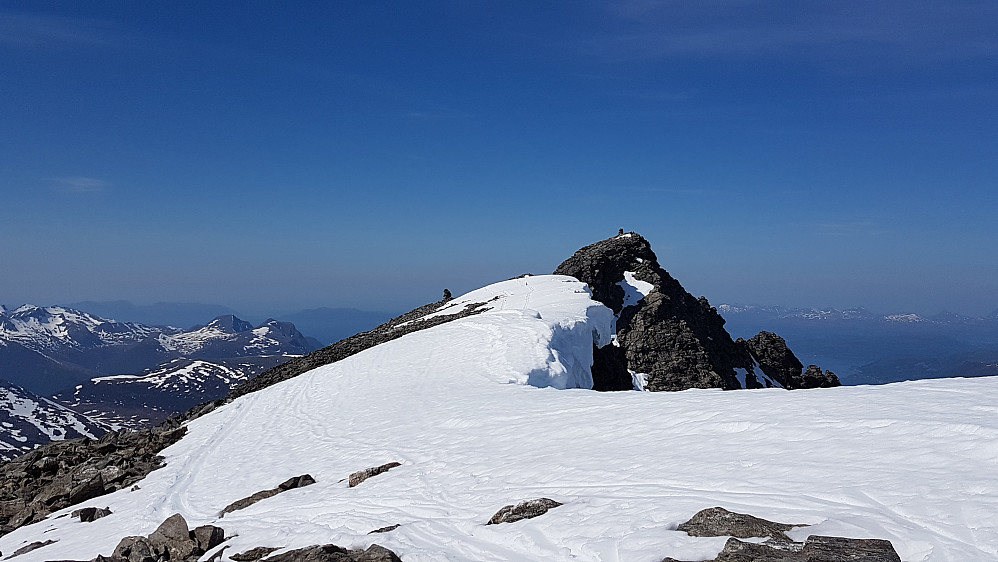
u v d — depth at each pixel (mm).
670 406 18016
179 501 21016
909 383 16422
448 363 38938
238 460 25719
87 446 35844
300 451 24766
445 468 16969
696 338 62438
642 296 68188
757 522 9109
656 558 8766
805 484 10383
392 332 63500
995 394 13734
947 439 10891
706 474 11820
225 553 13445
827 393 16344
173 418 44219
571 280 67375
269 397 41062
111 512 21578
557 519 11141
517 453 16766
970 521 8086
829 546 8031
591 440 16297
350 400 33781
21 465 33875
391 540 12047
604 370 55469
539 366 34750
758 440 13242
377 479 17484
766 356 74125
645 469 12930
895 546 7973
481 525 12008
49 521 23141
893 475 9961
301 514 15891
